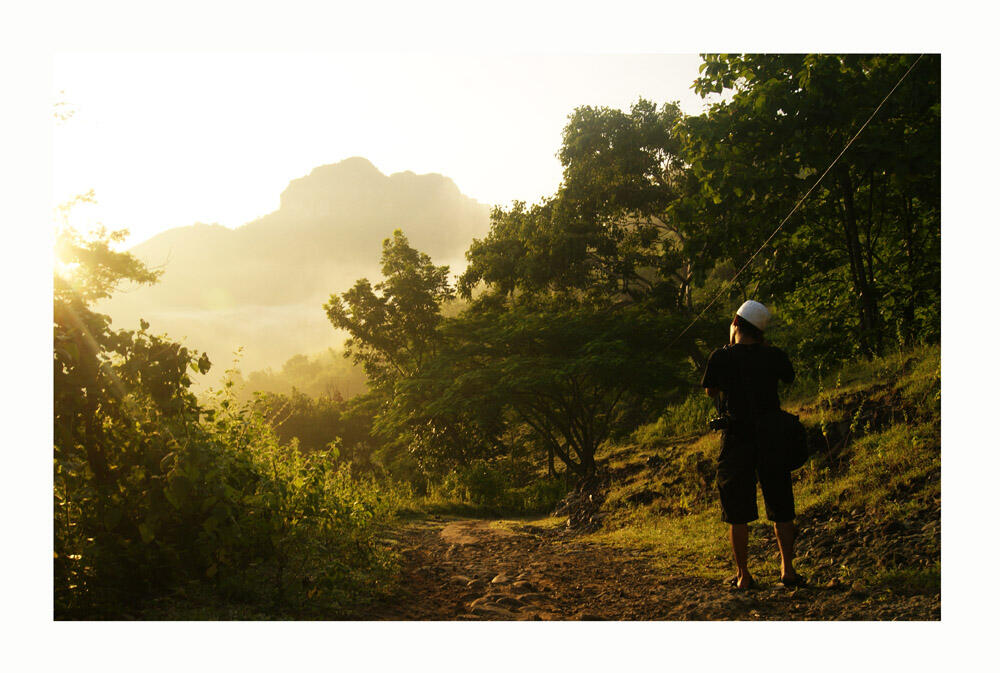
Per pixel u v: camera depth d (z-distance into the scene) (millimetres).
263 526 4621
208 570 4035
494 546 7973
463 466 22719
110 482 4242
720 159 13070
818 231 14523
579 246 28375
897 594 3918
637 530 8062
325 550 5000
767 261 14812
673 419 17375
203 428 4902
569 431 20500
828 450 7910
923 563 4270
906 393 7953
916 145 11312
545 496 19578
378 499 7031
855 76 12102
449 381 20000
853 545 4992
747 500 4539
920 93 11242
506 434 29719
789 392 13273
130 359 4180
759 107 12555
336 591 4285
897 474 6082
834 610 3834
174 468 4000
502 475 20688
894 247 14430
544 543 8172
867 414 8016
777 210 13859
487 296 31141
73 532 3895
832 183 12242
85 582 3754
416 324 32125
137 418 4395
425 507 16859
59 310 3965
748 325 4758
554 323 19891
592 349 18250
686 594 4508
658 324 19172
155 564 4102
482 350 21125
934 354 8969
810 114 12195
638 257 28859
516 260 30016
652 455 13180
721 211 14398
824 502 6250
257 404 6273
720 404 5004
